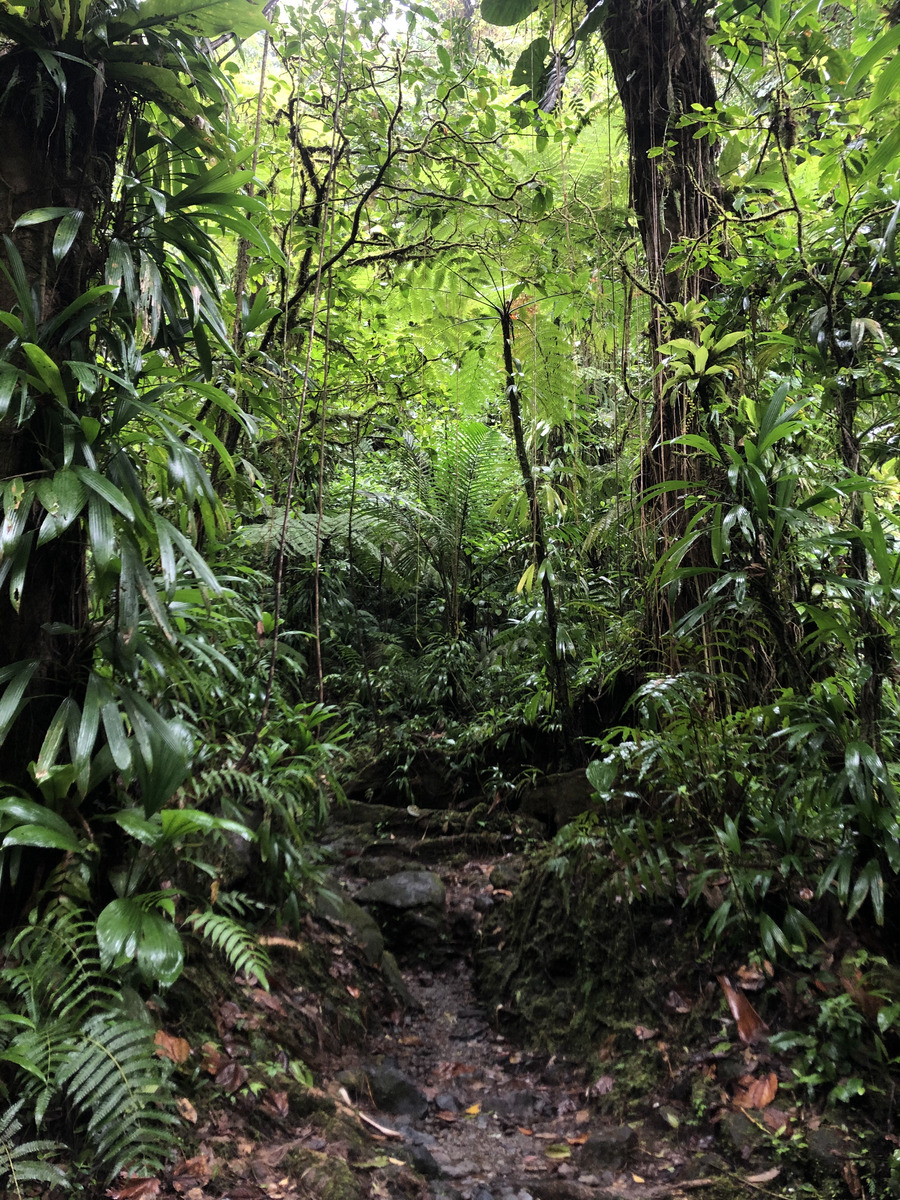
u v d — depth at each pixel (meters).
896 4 2.68
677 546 2.44
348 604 4.87
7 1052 1.51
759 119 3.11
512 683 4.33
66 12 1.88
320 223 3.40
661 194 3.26
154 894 1.79
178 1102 1.75
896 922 2.20
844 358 2.38
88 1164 1.53
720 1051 2.15
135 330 1.96
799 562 2.47
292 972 2.51
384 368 4.11
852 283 2.44
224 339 2.23
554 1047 2.57
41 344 1.86
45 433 1.85
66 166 1.97
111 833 1.97
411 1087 2.32
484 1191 1.87
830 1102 1.91
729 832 2.29
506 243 3.60
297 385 3.42
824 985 2.14
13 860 1.71
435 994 2.98
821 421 2.77
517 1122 2.26
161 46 2.08
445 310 4.04
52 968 1.67
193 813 1.79
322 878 2.90
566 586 3.76
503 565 5.25
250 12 2.13
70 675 1.93
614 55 3.49
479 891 3.31
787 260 2.70
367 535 4.77
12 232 1.90
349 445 4.16
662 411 3.07
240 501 2.92
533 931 2.92
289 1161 1.74
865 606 2.21
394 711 4.56
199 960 2.18
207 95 2.30
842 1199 1.72
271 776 2.59
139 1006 1.76
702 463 2.93
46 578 1.92
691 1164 1.93
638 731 2.77
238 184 2.12
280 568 2.72
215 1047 1.99
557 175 3.94
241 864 2.61
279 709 2.98
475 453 4.94
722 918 2.28
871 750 2.08
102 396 1.99
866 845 2.18
